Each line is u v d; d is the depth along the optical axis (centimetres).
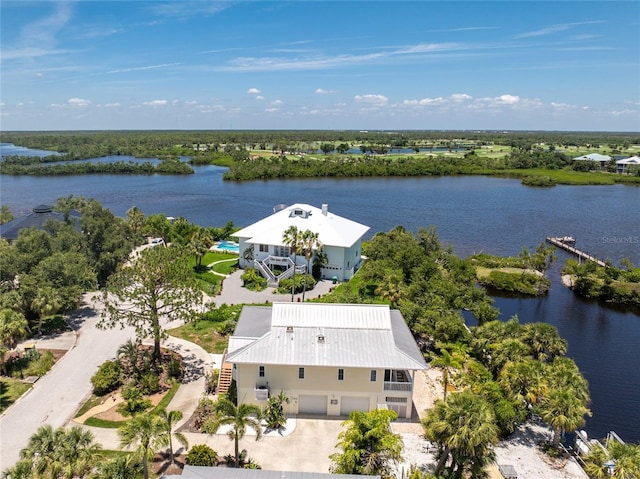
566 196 17900
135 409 3909
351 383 3859
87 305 6222
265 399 3841
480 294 6284
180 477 2650
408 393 3856
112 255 7025
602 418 4428
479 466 2888
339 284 7238
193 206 15312
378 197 17362
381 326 4069
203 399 3991
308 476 2683
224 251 9212
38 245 6197
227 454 3428
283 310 4128
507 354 4188
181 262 4731
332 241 7312
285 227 7731
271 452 3488
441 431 2873
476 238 11581
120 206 15125
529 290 7950
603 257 10112
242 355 3778
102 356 4825
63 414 3856
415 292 6022
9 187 18688
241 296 6656
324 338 3941
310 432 3728
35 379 4375
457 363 4366
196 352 4947
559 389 3584
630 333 6425
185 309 4744
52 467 2717
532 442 3712
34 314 5591
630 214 14550
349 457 2838
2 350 4331
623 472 2906
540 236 11862
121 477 2861
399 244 7781
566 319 6912
